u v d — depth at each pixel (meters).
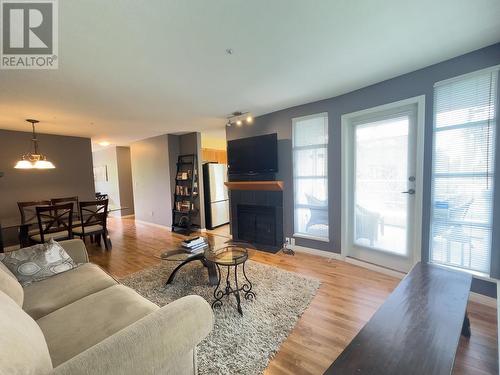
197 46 1.82
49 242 2.14
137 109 3.34
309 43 1.83
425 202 2.40
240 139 4.03
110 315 1.40
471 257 2.18
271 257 3.41
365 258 3.05
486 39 1.86
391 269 2.79
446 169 2.27
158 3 1.35
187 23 1.54
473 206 2.14
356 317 2.00
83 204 3.69
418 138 2.40
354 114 2.92
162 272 2.97
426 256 2.42
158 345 1.00
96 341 1.21
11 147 4.23
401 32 1.73
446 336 1.16
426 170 2.38
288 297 2.31
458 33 1.76
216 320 1.97
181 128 4.79
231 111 3.61
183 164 5.43
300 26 1.62
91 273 2.00
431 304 1.42
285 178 3.72
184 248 2.78
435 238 2.37
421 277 1.74
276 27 1.62
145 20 1.49
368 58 2.10
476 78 2.05
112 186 7.47
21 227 3.36
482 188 2.09
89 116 3.55
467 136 2.13
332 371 0.99
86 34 1.62
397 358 1.04
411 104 2.49
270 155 3.68
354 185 3.09
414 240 2.52
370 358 1.05
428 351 1.08
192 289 2.52
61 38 1.65
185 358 1.22
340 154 3.11
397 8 1.47
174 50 1.86
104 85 2.46
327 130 3.23
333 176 3.21
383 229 2.85
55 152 4.75
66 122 3.84
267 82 2.56
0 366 0.69
